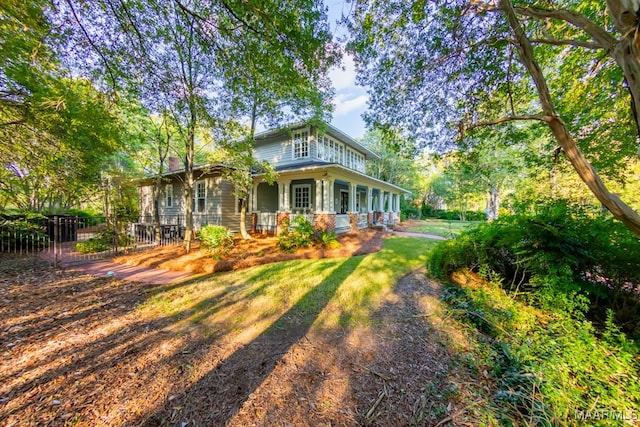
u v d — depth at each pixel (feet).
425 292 14.38
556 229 11.60
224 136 22.74
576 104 17.15
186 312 11.60
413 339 9.45
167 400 6.31
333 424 5.74
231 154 25.31
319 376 7.32
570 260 11.14
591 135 17.61
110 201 30.04
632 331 10.11
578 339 8.13
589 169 10.18
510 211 19.92
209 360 7.97
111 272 18.57
